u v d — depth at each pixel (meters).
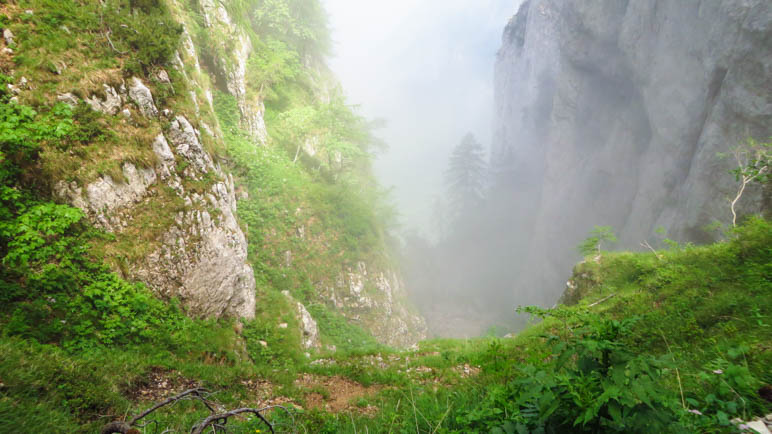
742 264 7.93
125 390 5.82
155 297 9.12
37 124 7.68
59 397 4.37
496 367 5.22
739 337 4.77
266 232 21.16
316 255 23.31
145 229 9.30
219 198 11.50
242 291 11.95
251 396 7.03
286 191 23.98
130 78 9.95
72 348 6.55
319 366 10.15
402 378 8.52
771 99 18.09
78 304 7.28
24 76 8.01
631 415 1.98
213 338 9.70
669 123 26.86
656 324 6.75
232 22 25.62
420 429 3.70
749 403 2.79
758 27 18.78
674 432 2.12
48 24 8.80
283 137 29.42
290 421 5.01
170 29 11.33
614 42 35.22
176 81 11.17
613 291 11.21
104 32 9.84
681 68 25.61
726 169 19.94
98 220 8.50
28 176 7.57
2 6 8.35
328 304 22.86
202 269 10.34
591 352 2.32
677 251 11.26
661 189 27.89
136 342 7.84
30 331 6.26
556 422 2.32
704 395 3.14
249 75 26.30
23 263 6.82
